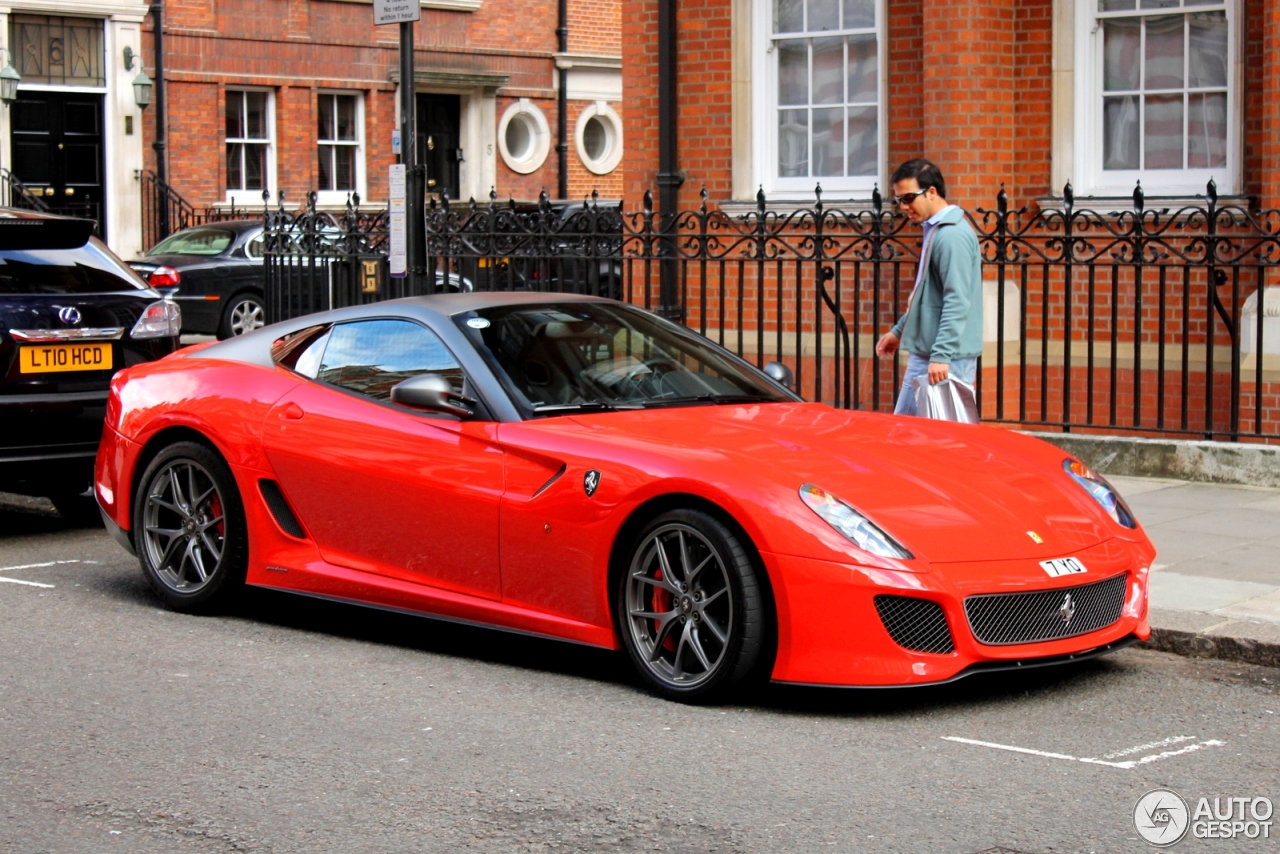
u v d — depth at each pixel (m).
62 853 4.52
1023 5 12.21
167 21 26.59
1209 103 11.64
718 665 5.79
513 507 6.31
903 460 6.19
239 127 27.83
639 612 6.04
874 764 5.24
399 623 7.38
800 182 13.79
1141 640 6.22
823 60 13.60
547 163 32.38
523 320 7.07
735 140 13.88
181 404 7.48
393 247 11.62
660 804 4.86
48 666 6.57
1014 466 6.37
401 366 6.93
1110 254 11.87
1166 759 5.30
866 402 13.31
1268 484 10.06
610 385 6.84
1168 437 11.25
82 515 10.05
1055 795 4.93
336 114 29.02
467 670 6.50
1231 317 11.03
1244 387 11.12
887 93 13.12
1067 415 10.70
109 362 9.45
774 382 7.37
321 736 5.59
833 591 5.55
